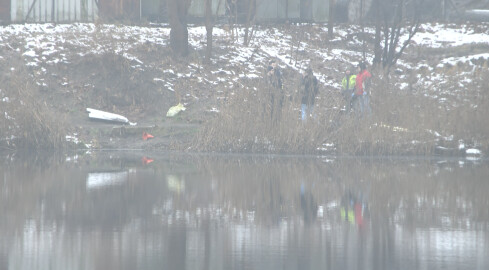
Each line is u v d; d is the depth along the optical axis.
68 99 98.81
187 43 113.56
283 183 58.81
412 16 147.62
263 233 38.53
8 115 85.75
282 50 124.44
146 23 127.06
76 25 121.25
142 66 106.00
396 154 86.00
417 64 125.31
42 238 36.22
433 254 33.75
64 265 30.81
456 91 91.38
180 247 34.72
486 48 132.88
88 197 49.78
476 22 151.25
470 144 87.69
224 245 35.34
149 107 100.12
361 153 85.75
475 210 46.62
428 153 86.12
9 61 102.75
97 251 33.53
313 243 36.06
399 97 87.38
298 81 88.00
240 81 108.06
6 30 113.19
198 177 61.97
